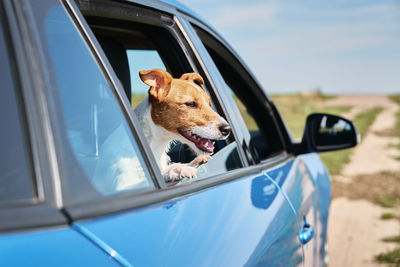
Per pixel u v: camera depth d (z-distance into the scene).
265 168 2.35
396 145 18.00
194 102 2.05
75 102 1.19
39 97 1.05
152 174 1.42
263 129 2.98
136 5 1.91
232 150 2.14
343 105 62.44
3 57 1.03
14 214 0.89
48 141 1.01
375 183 10.41
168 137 2.10
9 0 1.10
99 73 1.35
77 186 1.04
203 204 1.49
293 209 2.31
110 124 1.34
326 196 3.41
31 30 1.12
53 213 0.95
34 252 0.86
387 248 6.08
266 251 1.71
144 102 2.12
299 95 54.53
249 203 1.80
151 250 1.10
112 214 1.10
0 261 0.80
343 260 5.71
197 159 1.89
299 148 3.31
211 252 1.33
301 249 2.30
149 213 1.22
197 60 2.24
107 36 2.22
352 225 7.16
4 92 1.00
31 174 0.95
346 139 3.15
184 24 2.25
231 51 2.78
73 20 1.31
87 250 0.95
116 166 1.29
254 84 2.95
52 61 1.15
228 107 2.29
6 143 0.96
